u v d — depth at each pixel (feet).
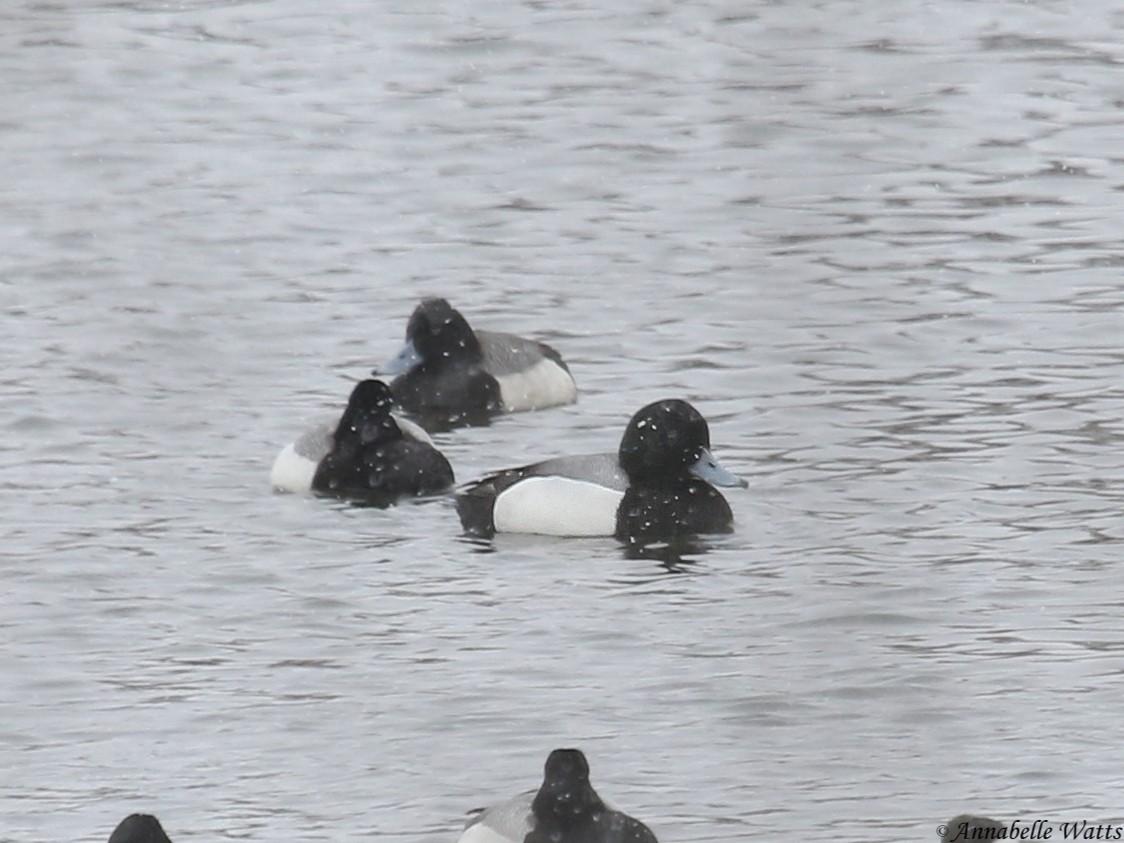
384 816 44.24
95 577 57.82
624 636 53.62
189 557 59.36
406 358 73.61
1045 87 113.29
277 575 58.23
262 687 51.03
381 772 46.39
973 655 51.90
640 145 105.50
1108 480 63.72
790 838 42.83
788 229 92.27
